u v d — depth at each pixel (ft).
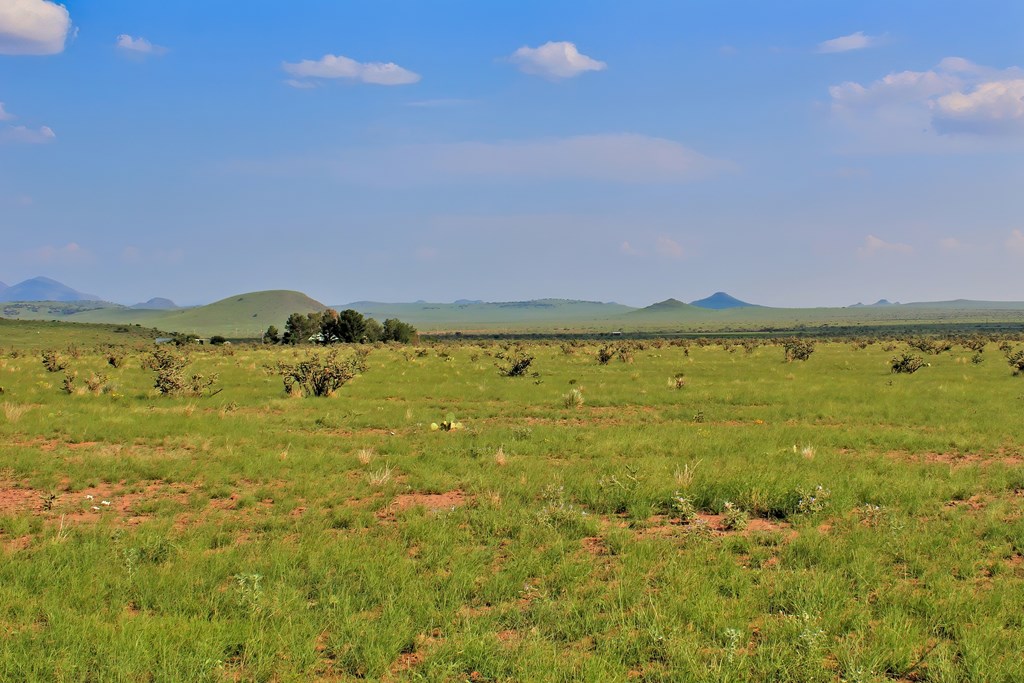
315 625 22.16
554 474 42.96
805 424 67.10
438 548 29.40
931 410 74.08
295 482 41.19
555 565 27.37
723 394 89.45
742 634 21.11
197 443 53.52
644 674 19.36
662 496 37.52
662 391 94.02
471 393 92.48
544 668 19.36
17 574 26.02
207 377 113.09
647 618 22.30
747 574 26.30
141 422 62.75
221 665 19.48
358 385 102.53
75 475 42.27
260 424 63.67
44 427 58.59
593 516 34.24
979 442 54.95
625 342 274.36
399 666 20.10
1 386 94.43
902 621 22.27
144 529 31.65
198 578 25.75
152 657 19.88
